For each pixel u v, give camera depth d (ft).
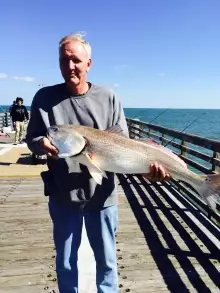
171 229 17.81
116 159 8.42
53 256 14.51
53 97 8.88
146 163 8.55
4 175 29.68
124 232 17.35
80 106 8.80
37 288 12.07
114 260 9.74
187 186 23.41
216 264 14.08
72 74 8.46
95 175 8.27
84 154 8.27
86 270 13.15
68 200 9.01
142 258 14.48
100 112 8.89
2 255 14.56
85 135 8.26
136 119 42.47
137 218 19.44
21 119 52.24
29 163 35.17
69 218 9.27
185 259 14.47
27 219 19.10
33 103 9.09
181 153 23.41
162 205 21.83
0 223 18.44
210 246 15.78
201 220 19.10
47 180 9.23
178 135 23.41
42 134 9.00
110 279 9.73
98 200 9.12
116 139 8.44
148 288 12.16
